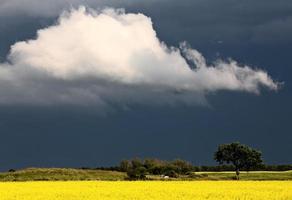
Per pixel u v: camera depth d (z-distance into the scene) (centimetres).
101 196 5162
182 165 12888
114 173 11488
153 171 12612
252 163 13538
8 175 10756
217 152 13912
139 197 5031
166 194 5331
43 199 4888
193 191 5694
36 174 10806
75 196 5172
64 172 11100
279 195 5172
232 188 6197
